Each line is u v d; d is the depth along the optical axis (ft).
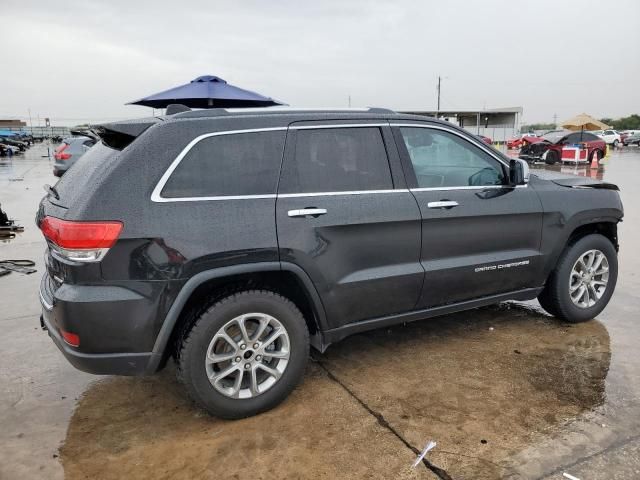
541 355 12.63
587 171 67.62
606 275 14.69
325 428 9.67
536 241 13.23
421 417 9.96
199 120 9.68
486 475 8.27
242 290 9.82
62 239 8.67
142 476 8.41
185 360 9.34
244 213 9.59
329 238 10.32
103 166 9.16
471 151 12.56
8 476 8.39
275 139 10.19
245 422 9.95
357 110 11.35
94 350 8.89
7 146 104.37
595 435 9.25
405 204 11.19
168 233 8.98
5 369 12.17
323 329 10.78
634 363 12.14
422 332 14.20
